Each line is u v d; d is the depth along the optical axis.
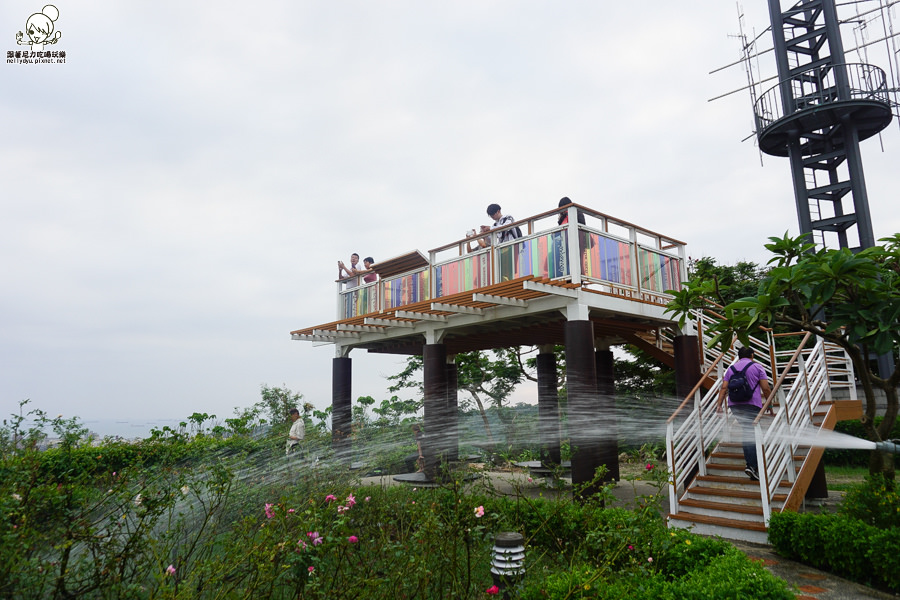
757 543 6.70
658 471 5.50
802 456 7.70
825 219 16.69
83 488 3.86
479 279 10.46
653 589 3.92
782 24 17.75
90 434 5.72
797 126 16.92
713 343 6.93
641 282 10.24
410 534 4.91
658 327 11.62
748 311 6.60
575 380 8.79
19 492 3.53
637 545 4.62
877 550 5.17
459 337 13.26
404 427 13.51
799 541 5.97
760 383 7.62
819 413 8.38
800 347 8.15
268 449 9.26
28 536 3.21
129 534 3.67
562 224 9.30
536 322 10.98
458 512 4.66
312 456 8.47
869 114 16.06
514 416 19.78
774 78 17.98
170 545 3.80
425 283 11.77
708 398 8.69
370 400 14.44
